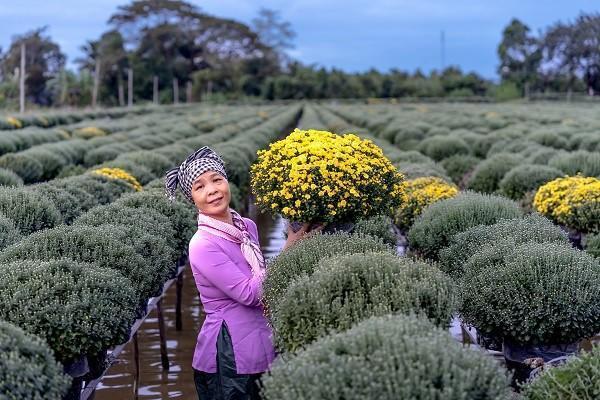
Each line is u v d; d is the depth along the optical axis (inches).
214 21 3629.4
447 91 3169.3
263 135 924.0
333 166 196.4
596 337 261.9
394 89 3248.0
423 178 368.5
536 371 173.3
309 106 2546.8
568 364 141.4
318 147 198.5
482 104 2150.6
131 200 288.5
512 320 187.0
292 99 3216.0
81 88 2379.4
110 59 2947.8
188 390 243.0
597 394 130.6
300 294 143.6
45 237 207.3
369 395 106.3
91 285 176.6
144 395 238.7
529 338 186.7
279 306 146.2
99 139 791.7
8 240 236.8
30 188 316.2
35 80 2544.3
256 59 3582.7
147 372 257.8
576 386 133.6
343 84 3287.4
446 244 261.6
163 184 362.9
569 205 328.8
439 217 267.3
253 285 160.1
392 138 880.9
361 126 1194.0
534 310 184.5
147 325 308.5
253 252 166.2
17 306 166.2
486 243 222.4
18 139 780.6
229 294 159.8
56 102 2348.7
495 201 274.7
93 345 170.4
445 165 599.2
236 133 997.8
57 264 181.0
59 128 1067.3
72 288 173.2
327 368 111.0
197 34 3599.9
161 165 507.8
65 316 165.8
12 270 176.6
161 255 232.8
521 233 226.4
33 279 172.9
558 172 414.3
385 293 141.3
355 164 199.5
